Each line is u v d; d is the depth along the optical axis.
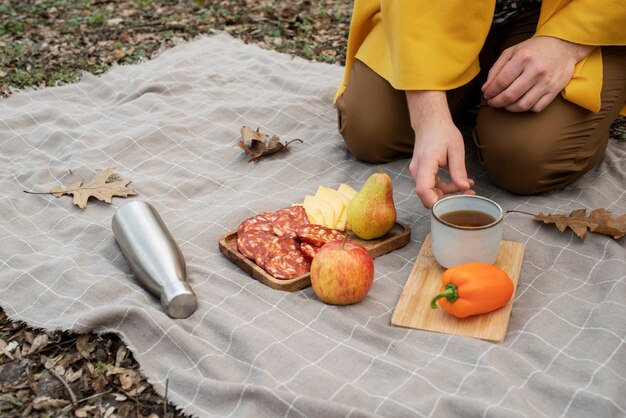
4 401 1.00
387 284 1.14
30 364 1.05
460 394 0.94
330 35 2.09
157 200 1.35
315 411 0.91
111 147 1.50
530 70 1.19
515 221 1.24
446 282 1.04
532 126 1.24
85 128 1.59
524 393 0.94
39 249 1.23
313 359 1.00
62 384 1.02
